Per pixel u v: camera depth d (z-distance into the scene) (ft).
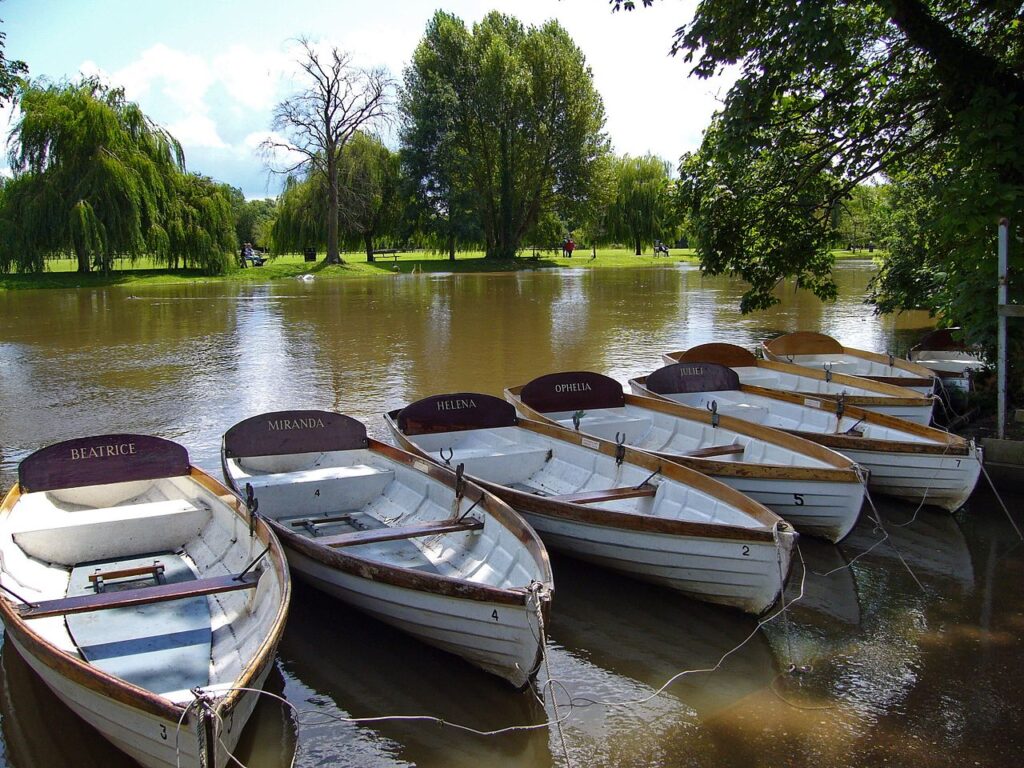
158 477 23.91
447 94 160.25
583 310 92.02
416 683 18.35
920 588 22.93
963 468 26.61
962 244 33.53
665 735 16.39
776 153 41.47
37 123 109.70
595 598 22.44
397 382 49.75
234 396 45.68
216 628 18.07
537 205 185.57
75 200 112.37
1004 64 32.45
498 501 21.09
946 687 17.94
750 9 32.76
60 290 114.73
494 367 55.11
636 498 24.85
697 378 37.47
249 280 140.15
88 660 16.67
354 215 168.14
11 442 36.22
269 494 24.38
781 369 41.65
